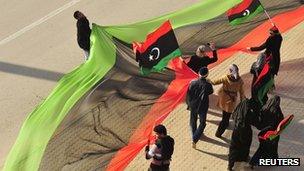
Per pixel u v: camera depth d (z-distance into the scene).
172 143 8.83
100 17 15.49
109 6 16.03
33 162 8.87
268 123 9.41
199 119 10.62
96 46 10.12
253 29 11.52
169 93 9.61
